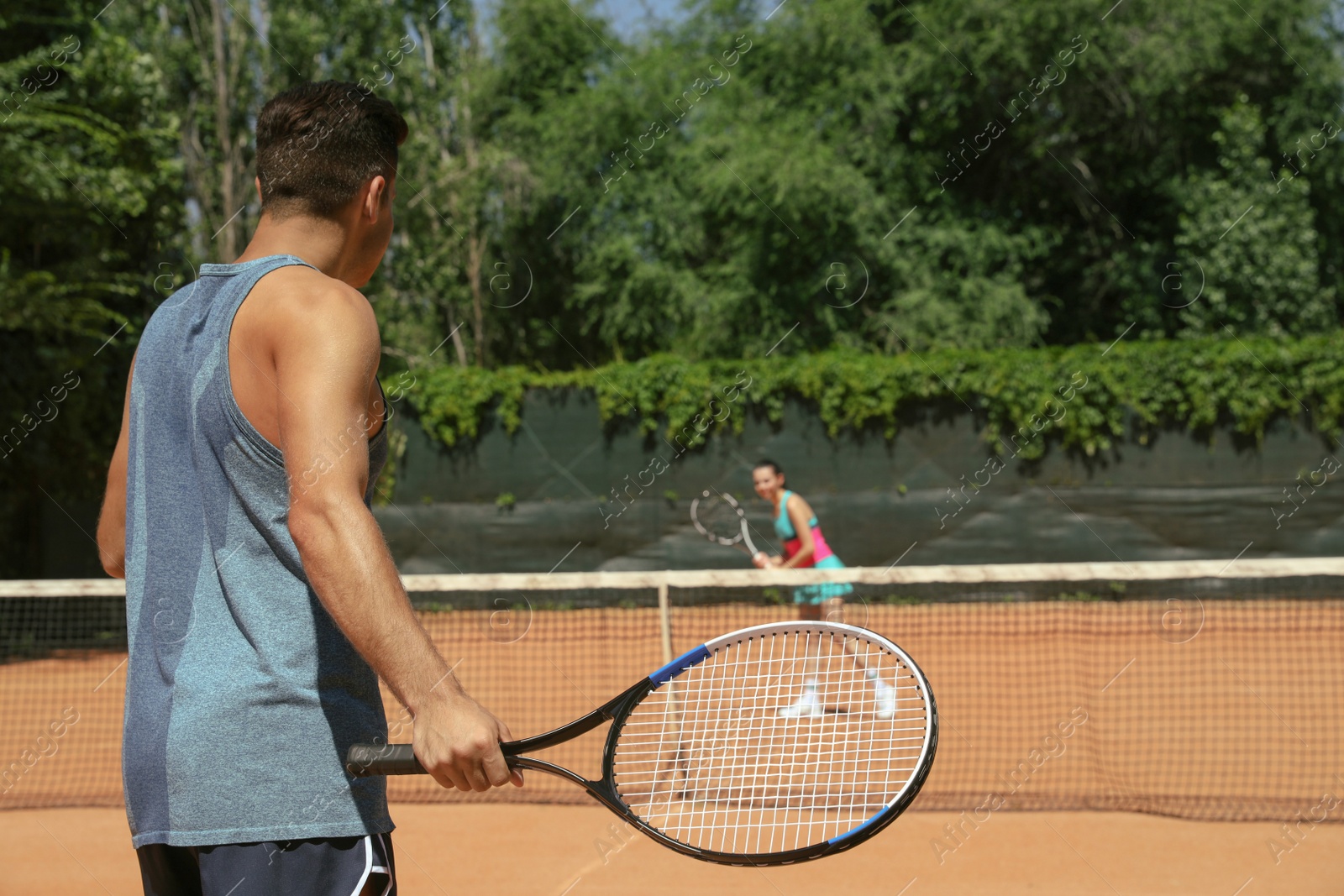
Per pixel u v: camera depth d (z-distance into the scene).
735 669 2.00
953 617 10.23
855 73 16.42
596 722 1.53
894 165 16.28
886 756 1.88
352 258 1.54
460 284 18.05
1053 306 17.98
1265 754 5.24
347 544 1.17
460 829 4.34
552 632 9.73
